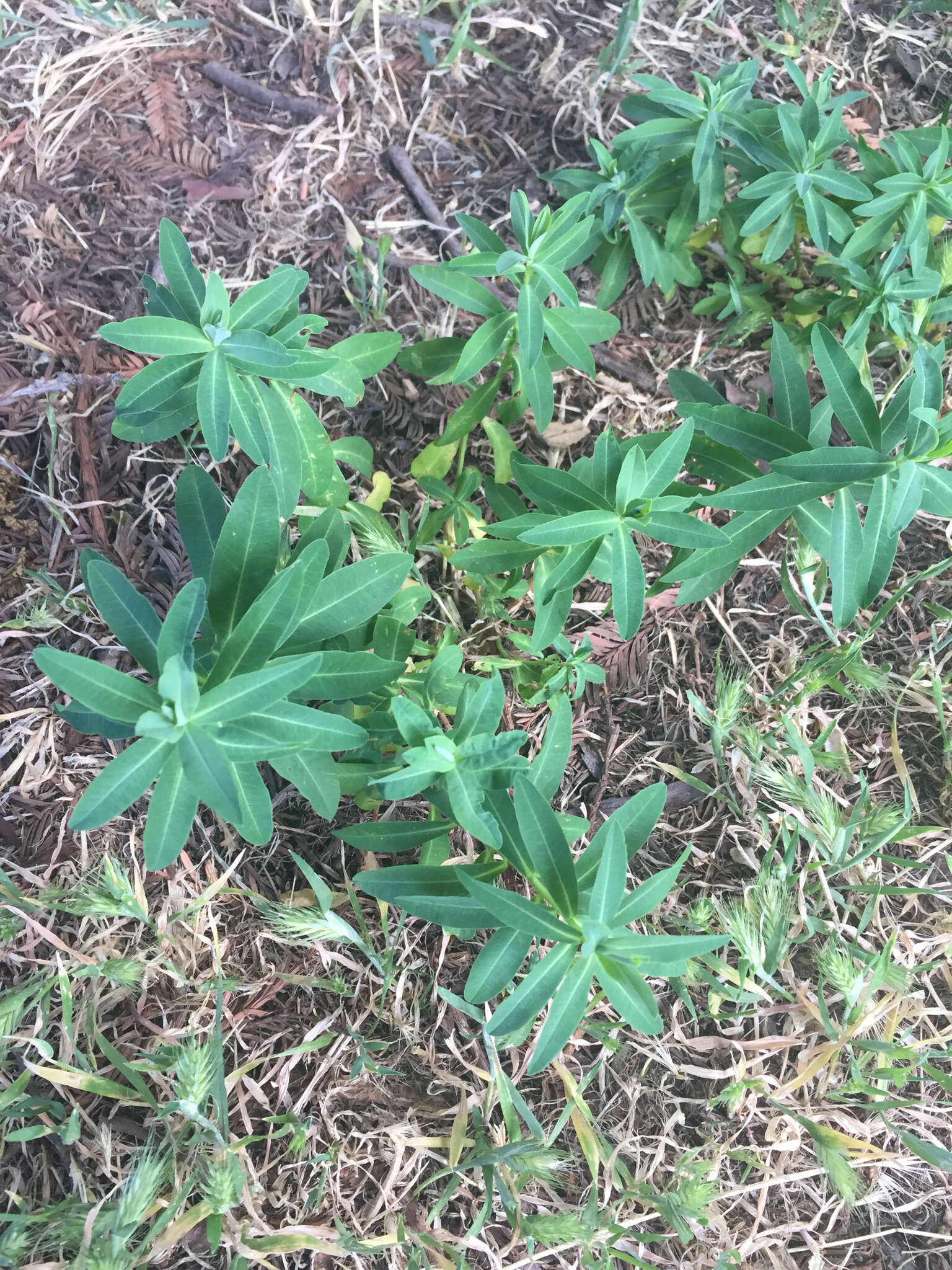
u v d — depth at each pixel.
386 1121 2.03
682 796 2.34
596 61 2.76
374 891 1.64
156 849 1.35
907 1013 2.13
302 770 1.70
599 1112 2.11
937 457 1.68
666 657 2.43
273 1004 2.09
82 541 2.26
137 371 2.37
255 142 2.60
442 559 2.39
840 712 2.41
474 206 2.65
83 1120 1.92
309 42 2.66
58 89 2.53
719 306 2.61
